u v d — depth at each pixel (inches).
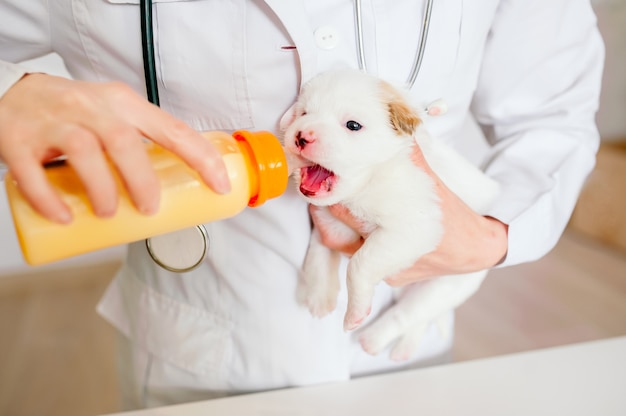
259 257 30.7
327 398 29.7
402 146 26.8
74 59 29.5
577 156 35.2
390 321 34.4
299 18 25.2
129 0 26.8
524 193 33.0
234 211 20.3
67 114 16.4
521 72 35.0
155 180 16.1
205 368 32.5
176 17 26.6
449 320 38.5
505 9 33.6
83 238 18.0
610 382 30.3
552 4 33.8
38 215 17.3
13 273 96.1
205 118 28.3
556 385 30.2
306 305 31.0
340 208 28.1
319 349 31.9
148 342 34.4
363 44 27.7
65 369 78.7
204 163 17.0
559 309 83.9
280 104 27.5
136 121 16.9
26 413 70.1
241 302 31.5
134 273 35.7
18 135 16.1
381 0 27.5
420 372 31.8
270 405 29.2
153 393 34.6
